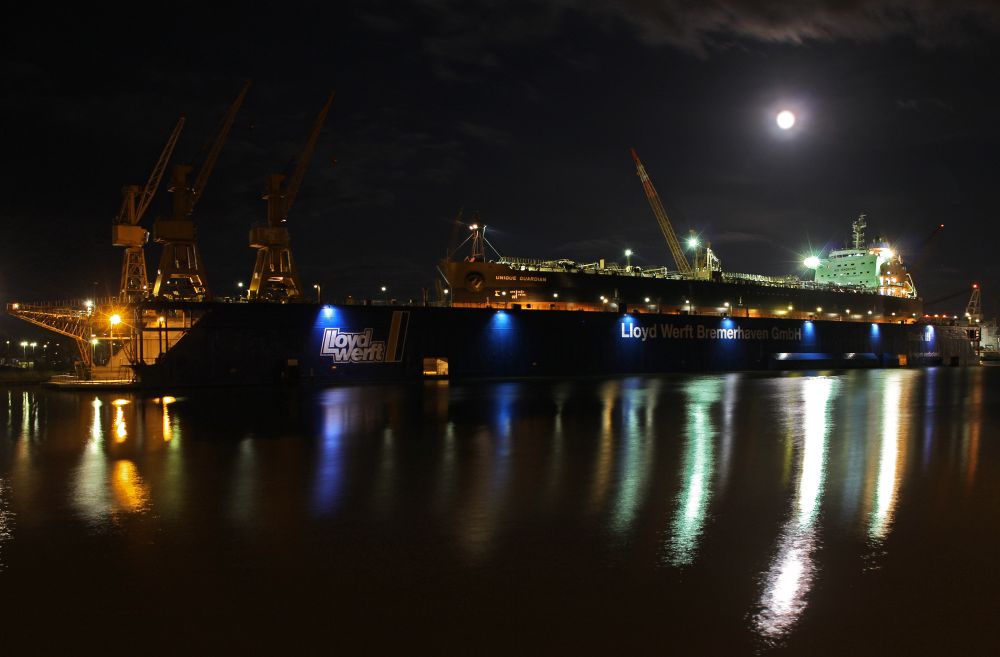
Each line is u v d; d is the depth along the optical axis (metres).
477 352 75.56
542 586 12.12
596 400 49.62
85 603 11.45
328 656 9.51
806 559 13.67
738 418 38.78
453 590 11.93
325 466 23.89
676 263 162.25
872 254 149.88
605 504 18.20
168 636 10.16
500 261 95.88
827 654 9.66
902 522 16.50
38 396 54.59
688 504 18.23
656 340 90.38
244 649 9.74
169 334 60.78
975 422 37.50
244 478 21.83
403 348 71.06
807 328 109.38
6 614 11.04
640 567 13.15
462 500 18.72
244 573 12.82
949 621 10.80
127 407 44.88
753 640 10.06
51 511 17.64
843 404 48.16
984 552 14.19
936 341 134.75
